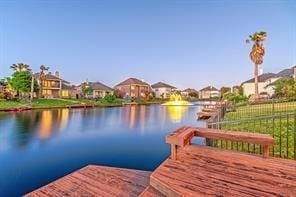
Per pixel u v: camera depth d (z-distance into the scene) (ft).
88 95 198.29
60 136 42.14
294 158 13.78
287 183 7.84
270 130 22.12
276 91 93.86
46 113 87.20
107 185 12.73
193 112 97.09
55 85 169.99
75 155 28.91
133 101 179.63
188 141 11.45
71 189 12.33
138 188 12.19
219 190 7.52
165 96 249.55
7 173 21.91
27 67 132.46
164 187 8.22
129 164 24.81
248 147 15.70
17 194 17.03
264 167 9.27
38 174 21.58
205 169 9.36
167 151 31.17
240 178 8.38
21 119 66.33
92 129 50.98
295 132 15.20
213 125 17.67
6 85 138.00
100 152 30.63
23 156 28.32
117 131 48.39
